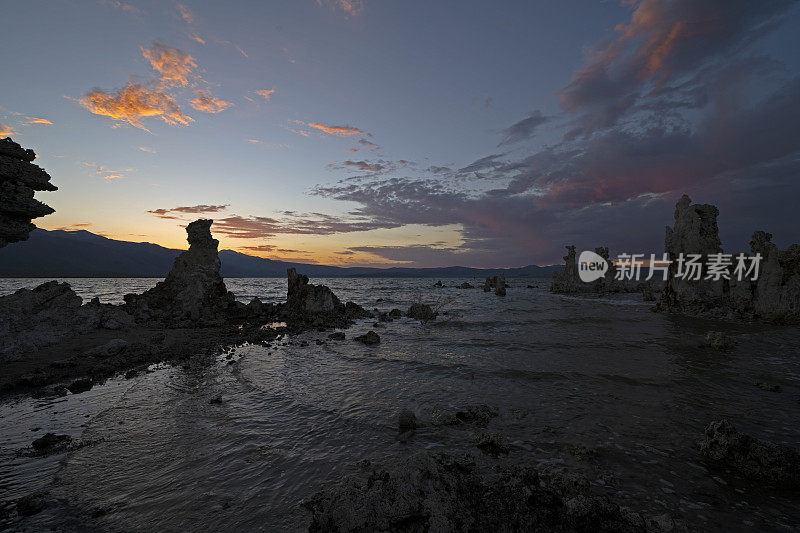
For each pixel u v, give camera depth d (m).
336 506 6.54
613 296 82.56
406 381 17.14
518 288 128.12
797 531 6.93
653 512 7.47
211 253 44.81
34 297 25.05
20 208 19.42
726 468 9.19
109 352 21.56
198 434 11.10
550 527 6.57
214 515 7.19
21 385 16.06
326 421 12.21
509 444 10.52
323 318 40.91
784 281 39.06
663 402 14.12
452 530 6.22
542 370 18.95
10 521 6.99
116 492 8.05
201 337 29.23
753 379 17.22
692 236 47.41
